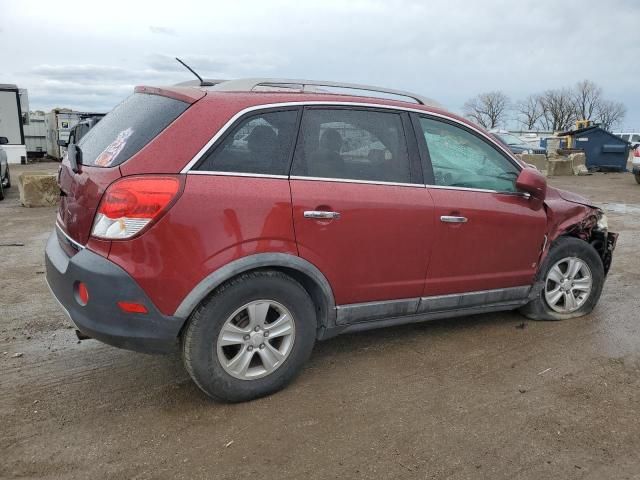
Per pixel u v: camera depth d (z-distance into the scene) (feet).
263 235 10.14
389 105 12.11
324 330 11.53
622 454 9.35
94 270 9.36
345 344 13.71
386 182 11.73
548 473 8.82
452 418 10.37
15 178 56.49
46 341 13.67
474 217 12.75
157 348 9.83
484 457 9.20
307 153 10.89
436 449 9.39
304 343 11.13
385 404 10.85
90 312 9.61
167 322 9.63
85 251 9.69
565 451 9.40
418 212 11.89
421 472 8.79
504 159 13.79
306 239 10.62
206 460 9.00
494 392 11.41
